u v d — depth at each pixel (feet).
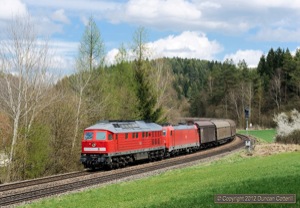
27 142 107.34
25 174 108.99
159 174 102.89
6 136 105.19
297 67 388.37
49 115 122.01
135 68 181.78
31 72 109.60
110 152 112.06
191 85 630.74
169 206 51.80
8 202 66.59
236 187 61.05
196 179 81.46
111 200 64.64
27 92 110.93
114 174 101.09
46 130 112.68
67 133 125.80
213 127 207.62
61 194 75.56
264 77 449.89
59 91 128.16
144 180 90.27
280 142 205.57
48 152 115.65
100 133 112.27
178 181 81.25
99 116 150.51
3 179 103.09
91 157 111.96
